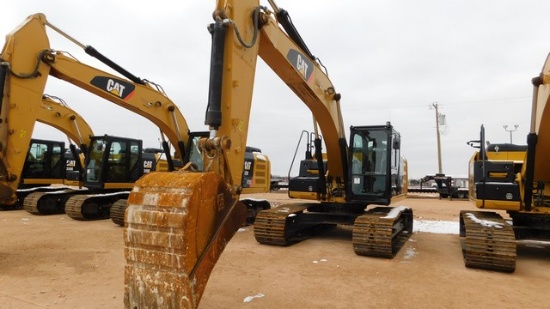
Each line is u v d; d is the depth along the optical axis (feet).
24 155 24.31
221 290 16.98
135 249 11.19
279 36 20.62
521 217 26.53
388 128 29.22
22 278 18.49
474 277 20.42
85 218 39.88
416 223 43.86
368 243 24.63
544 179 25.49
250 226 38.17
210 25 14.92
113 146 43.50
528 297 17.10
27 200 43.65
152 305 10.81
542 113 22.59
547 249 29.68
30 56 25.23
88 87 31.40
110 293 16.44
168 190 11.07
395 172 30.96
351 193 29.91
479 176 27.48
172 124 38.01
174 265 10.59
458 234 36.06
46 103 45.27
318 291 17.19
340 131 30.55
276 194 101.45
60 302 15.30
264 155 45.21
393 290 17.65
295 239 30.40
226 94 14.83
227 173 13.84
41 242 27.40
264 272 20.34
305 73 24.13
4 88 23.43
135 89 34.91
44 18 26.37
